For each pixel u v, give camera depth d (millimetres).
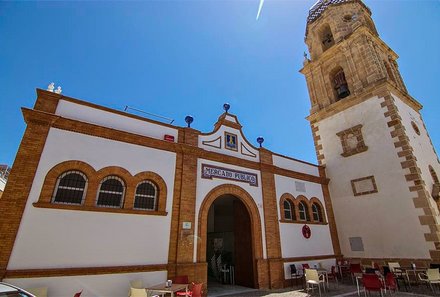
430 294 10953
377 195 16188
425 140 18516
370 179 16766
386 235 15227
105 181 9953
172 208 11086
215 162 13461
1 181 19969
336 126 19734
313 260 15234
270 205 14688
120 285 8891
